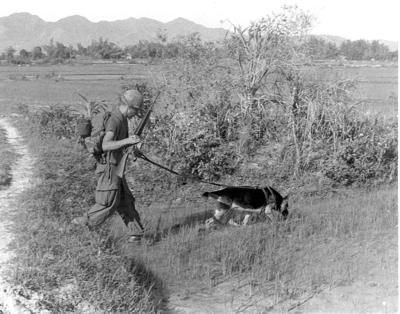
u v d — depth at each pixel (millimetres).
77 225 6754
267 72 13938
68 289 5059
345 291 5855
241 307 5430
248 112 13555
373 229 7949
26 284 5027
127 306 4957
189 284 5922
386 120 13539
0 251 5820
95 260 5664
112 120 6633
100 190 6738
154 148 11945
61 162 10875
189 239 7270
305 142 11992
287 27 13703
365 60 45406
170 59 14250
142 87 14250
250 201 7953
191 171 11000
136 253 6711
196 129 12508
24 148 13070
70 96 28328
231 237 7391
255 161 12289
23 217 6898
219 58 14266
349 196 10352
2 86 36906
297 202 9883
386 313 5258
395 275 6250
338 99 12883
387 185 11281
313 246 7219
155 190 10070
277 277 6090
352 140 12250
